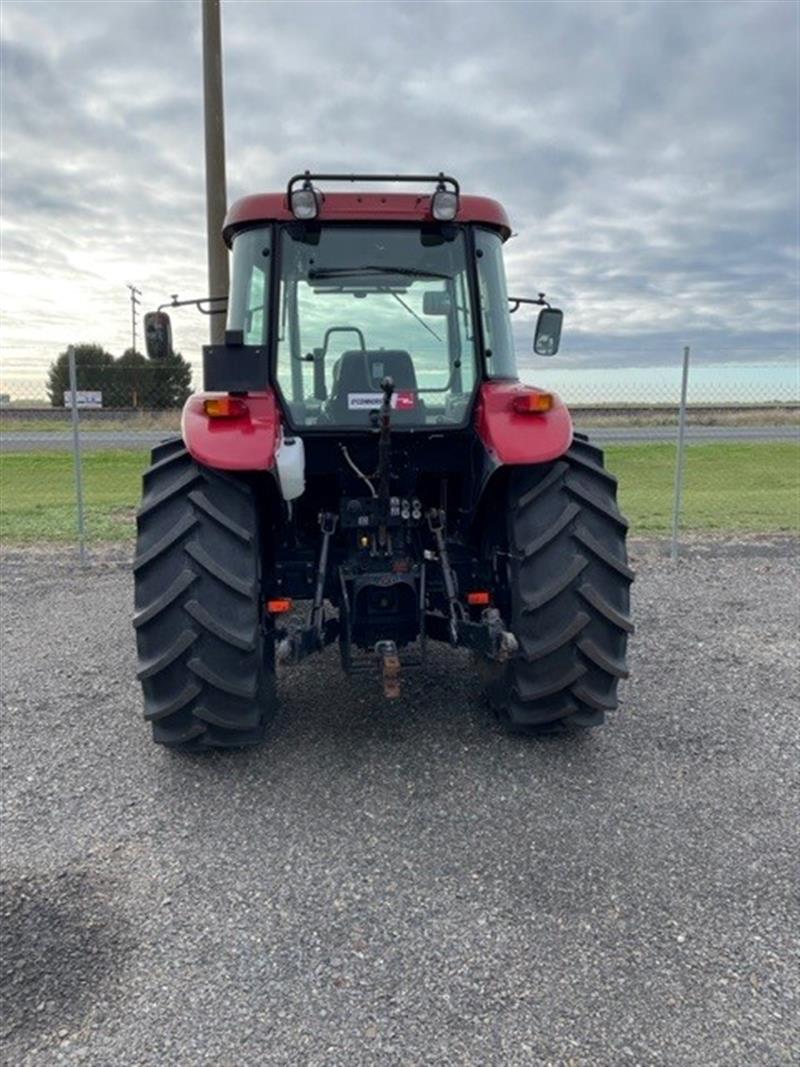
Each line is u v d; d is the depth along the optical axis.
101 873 2.44
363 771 3.06
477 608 3.40
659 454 14.65
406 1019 1.88
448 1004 1.92
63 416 19.81
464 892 2.33
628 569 3.06
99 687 3.94
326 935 2.17
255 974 2.03
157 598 2.90
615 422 22.66
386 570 3.22
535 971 2.03
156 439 16.05
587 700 3.07
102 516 8.69
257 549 3.02
